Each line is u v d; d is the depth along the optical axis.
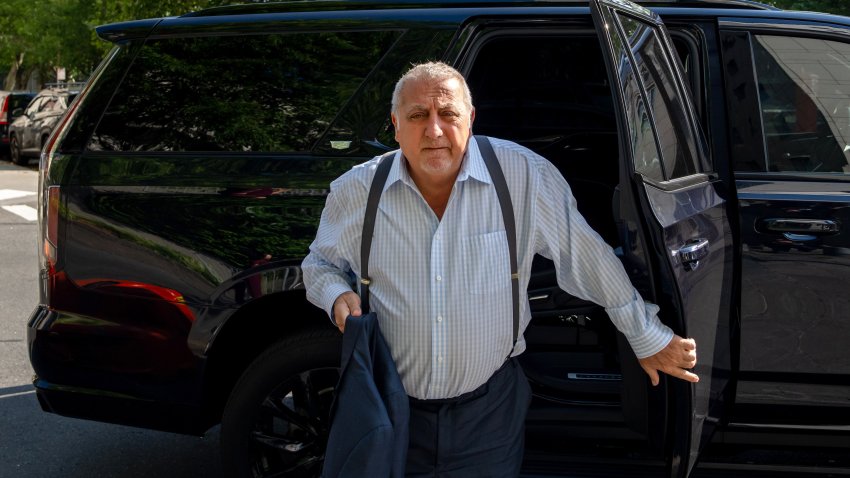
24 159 18.14
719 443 3.05
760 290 2.90
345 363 1.97
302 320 3.11
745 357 2.93
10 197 12.75
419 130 1.96
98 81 3.16
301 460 2.96
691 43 3.09
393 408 1.94
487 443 2.15
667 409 2.22
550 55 3.86
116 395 3.06
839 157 3.04
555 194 2.08
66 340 3.08
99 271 3.03
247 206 2.92
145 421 3.06
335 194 2.15
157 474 3.74
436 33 3.00
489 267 2.02
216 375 3.08
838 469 2.94
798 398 2.96
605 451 3.02
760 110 3.05
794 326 2.92
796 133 3.05
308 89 3.03
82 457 3.92
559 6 3.02
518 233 2.06
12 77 40.31
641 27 2.55
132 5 15.27
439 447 2.12
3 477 3.68
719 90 3.05
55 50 29.19
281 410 2.94
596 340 3.15
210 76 3.10
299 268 2.86
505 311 2.06
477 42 3.01
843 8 8.84
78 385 3.10
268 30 3.11
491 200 2.03
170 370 2.99
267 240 2.89
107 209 3.02
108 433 4.21
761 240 2.90
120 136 3.08
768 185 2.97
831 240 2.89
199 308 2.94
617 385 3.01
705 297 2.56
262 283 2.88
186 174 2.98
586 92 3.91
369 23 3.05
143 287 2.99
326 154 2.95
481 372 2.08
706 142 2.99
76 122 3.12
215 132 3.04
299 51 3.07
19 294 6.87
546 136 3.97
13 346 5.52
